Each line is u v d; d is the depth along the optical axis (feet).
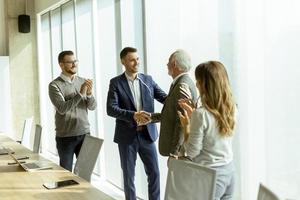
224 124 7.71
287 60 9.23
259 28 9.88
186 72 9.97
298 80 9.03
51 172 10.39
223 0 10.91
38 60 27.55
